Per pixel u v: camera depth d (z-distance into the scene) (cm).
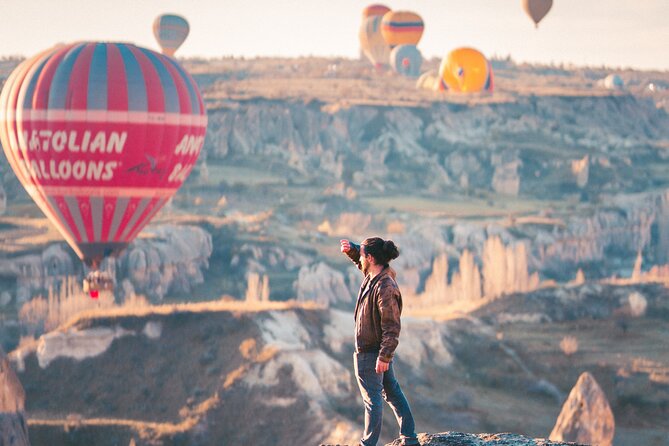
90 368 11800
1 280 16812
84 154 6750
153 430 10531
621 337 14350
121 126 6744
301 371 11081
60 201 6894
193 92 7150
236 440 10431
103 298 15712
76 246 7025
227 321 12200
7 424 8081
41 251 17462
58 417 11088
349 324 12962
